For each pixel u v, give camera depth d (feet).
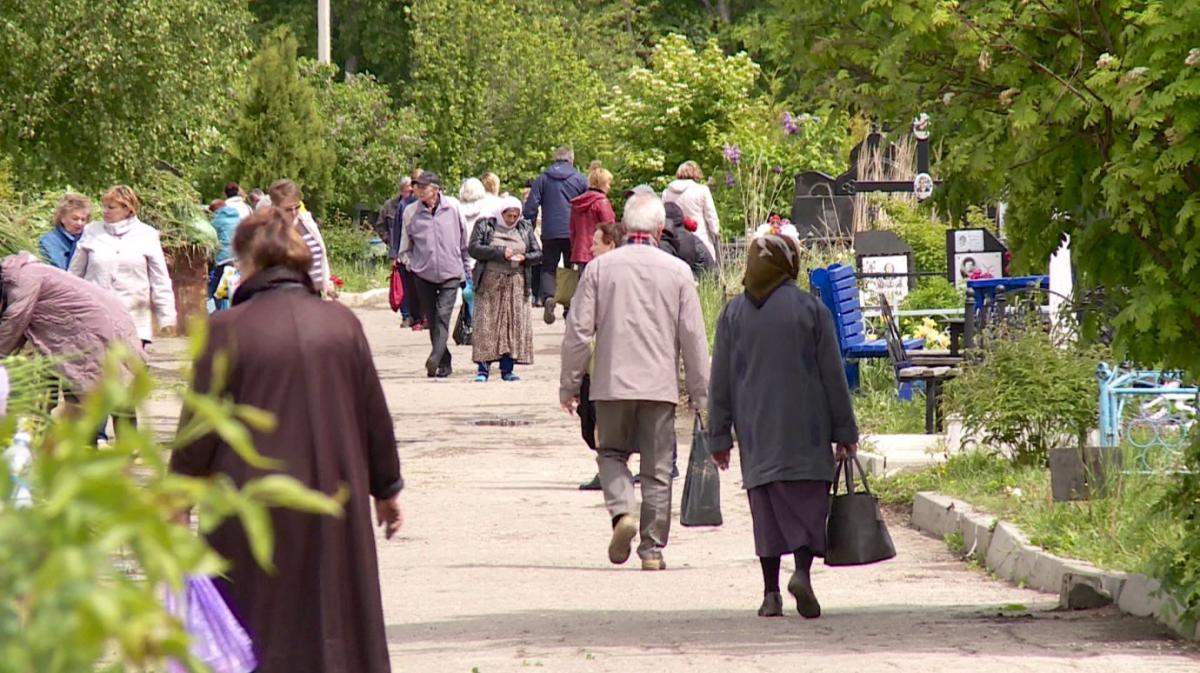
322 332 65.26
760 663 88.94
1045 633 98.58
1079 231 97.66
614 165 460.14
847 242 312.71
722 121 450.71
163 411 188.85
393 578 128.26
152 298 185.16
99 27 282.77
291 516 63.41
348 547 64.64
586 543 146.41
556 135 619.67
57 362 48.03
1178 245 92.27
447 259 276.21
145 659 17.10
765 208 366.22
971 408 156.35
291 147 528.63
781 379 109.40
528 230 272.92
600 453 133.28
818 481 109.09
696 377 131.75
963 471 157.89
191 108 304.50
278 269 66.18
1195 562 96.78
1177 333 91.81
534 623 106.63
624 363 130.31
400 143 598.34
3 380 45.98
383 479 68.39
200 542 18.28
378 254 560.61
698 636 100.27
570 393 131.85
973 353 164.04
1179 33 85.87
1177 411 143.33
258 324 64.95
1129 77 85.97
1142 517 114.11
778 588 110.73
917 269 303.68
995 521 131.03
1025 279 203.31
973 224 262.67
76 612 16.66
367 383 66.74
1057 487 128.57
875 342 225.76
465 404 245.45
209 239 333.01
